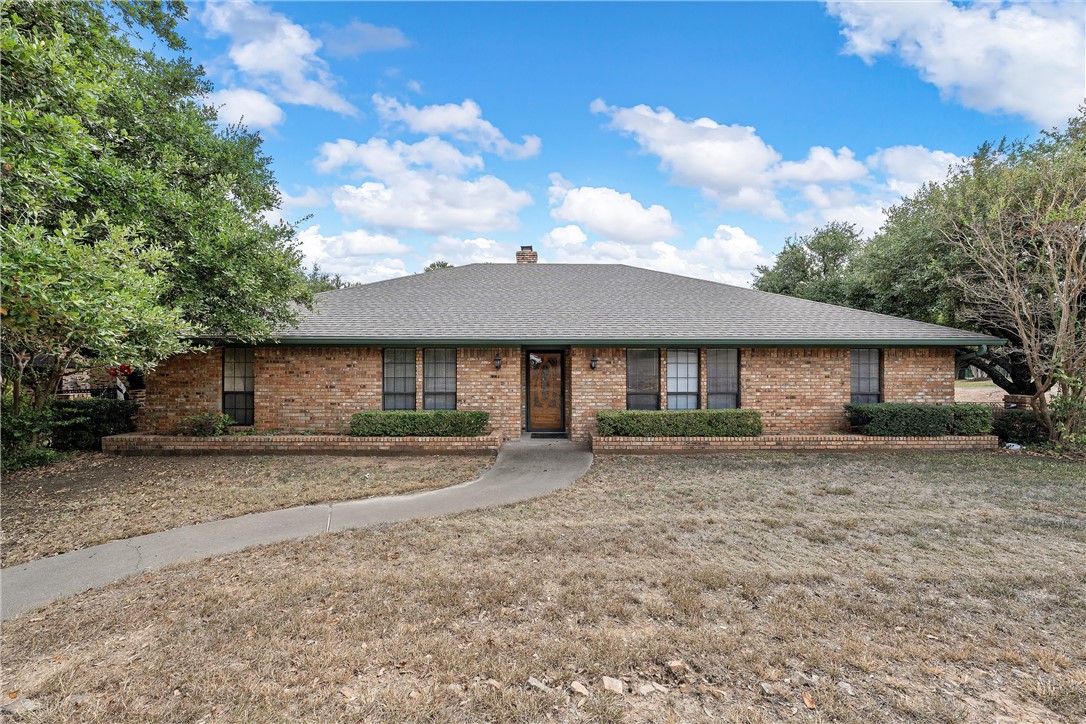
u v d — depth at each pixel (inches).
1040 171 390.3
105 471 336.5
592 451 393.7
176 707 104.0
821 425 437.1
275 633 133.6
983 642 127.7
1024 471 326.0
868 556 186.9
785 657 121.0
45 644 129.2
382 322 443.2
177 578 170.7
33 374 365.1
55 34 241.6
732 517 235.9
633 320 455.2
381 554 191.9
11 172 189.9
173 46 433.4
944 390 436.1
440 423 394.9
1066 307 366.6
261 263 351.9
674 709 102.9
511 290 541.3
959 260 451.5
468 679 113.3
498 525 226.5
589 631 133.8
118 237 219.9
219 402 432.1
